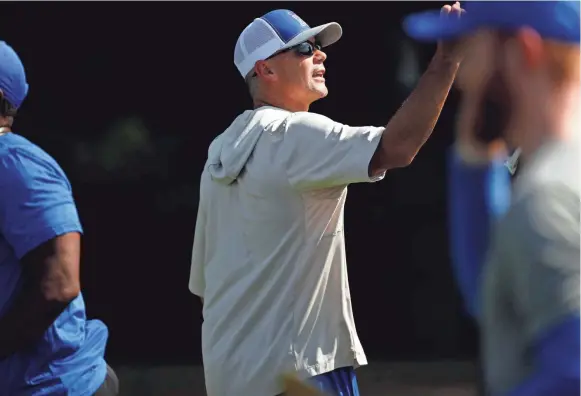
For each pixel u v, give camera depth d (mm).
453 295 35500
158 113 36938
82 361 12281
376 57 35594
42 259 11688
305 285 12070
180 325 36500
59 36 35625
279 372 11961
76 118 36594
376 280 36344
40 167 11906
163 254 37031
